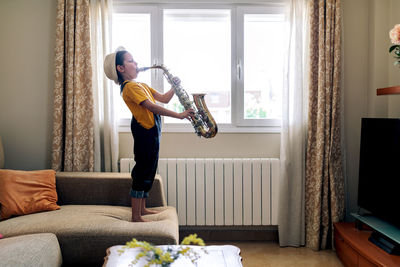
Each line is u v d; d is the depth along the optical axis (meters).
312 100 2.95
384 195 2.39
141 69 2.46
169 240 2.04
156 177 2.75
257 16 3.12
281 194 2.97
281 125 2.99
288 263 2.66
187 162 2.99
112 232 2.07
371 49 3.02
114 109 2.99
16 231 2.07
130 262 1.57
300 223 2.99
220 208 3.02
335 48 2.90
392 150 2.30
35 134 3.12
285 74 2.96
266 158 3.08
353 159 3.12
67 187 2.69
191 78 3.22
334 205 2.90
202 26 3.20
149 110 2.26
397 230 2.31
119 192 2.69
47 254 1.84
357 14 3.07
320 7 2.89
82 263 2.08
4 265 1.57
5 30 3.07
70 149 2.94
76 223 2.16
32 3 3.06
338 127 2.95
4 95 3.10
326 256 2.80
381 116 2.98
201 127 2.34
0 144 2.77
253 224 3.04
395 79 2.88
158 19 3.09
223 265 1.56
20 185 2.48
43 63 3.09
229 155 3.14
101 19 2.94
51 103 3.11
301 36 2.94
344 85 3.09
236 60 3.12
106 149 3.00
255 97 3.21
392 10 2.92
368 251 2.23
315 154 2.96
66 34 2.94
